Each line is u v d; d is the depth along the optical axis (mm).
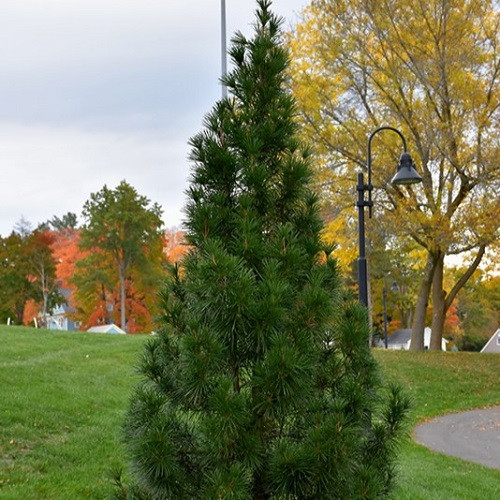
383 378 4309
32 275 52750
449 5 20359
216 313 3740
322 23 21828
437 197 21406
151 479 3627
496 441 13312
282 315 3699
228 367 3834
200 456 3734
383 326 55188
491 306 62125
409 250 25797
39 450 8258
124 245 45875
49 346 17688
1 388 11203
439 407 17422
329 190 22359
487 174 20328
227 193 4281
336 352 4137
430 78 20531
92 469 7801
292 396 3631
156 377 4090
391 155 21906
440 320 24953
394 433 4312
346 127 22203
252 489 3754
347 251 22766
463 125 20688
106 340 19969
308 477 3533
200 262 3807
